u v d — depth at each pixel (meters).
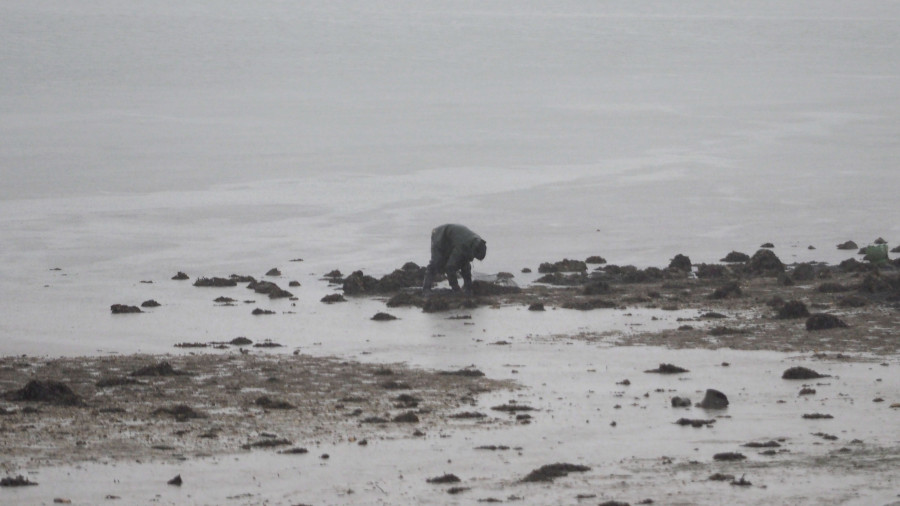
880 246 151.12
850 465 65.06
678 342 106.06
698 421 76.81
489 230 189.38
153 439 72.50
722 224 193.50
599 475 64.38
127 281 147.00
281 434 74.12
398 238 181.75
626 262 159.12
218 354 103.88
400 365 98.31
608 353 102.06
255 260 163.00
